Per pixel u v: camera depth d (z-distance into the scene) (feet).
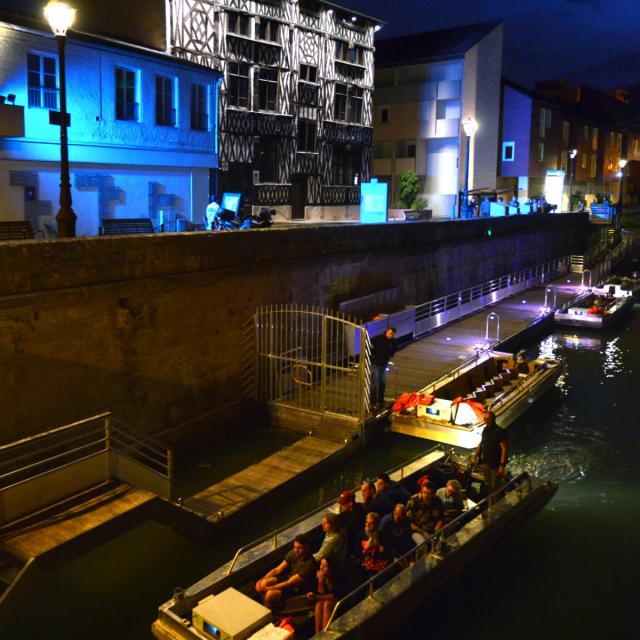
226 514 37.29
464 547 33.50
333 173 131.95
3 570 29.55
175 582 33.22
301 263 59.88
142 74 81.92
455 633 30.22
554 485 42.11
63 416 40.83
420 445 49.06
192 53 100.53
